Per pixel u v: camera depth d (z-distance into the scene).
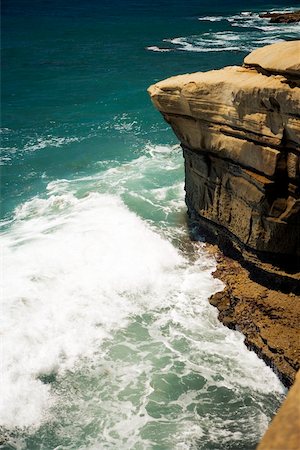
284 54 15.59
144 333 17.77
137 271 20.41
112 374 16.23
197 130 19.06
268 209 17.14
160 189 26.94
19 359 16.59
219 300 18.72
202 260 21.12
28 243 22.44
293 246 17.48
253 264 18.69
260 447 3.43
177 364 16.53
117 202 25.81
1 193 27.81
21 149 33.56
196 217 22.14
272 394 15.51
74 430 14.55
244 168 17.72
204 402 15.30
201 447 14.03
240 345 17.20
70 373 16.28
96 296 19.25
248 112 16.52
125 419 14.84
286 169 16.42
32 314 18.27
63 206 25.88
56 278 20.06
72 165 31.03
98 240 22.42
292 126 15.23
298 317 16.70
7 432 14.53
